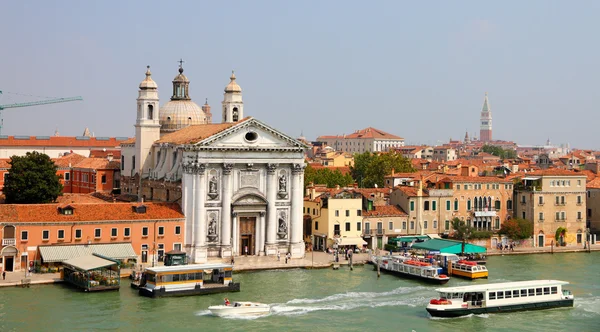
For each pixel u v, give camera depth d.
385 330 83.25
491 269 119.25
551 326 86.69
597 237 150.12
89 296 94.31
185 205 116.62
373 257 118.69
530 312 93.19
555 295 95.94
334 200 130.38
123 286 100.44
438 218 138.12
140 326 82.31
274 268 114.81
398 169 193.75
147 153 137.25
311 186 144.25
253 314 87.81
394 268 112.50
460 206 140.00
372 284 105.62
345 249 126.00
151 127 137.25
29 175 128.38
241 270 112.38
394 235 134.75
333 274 112.62
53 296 93.81
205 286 98.06
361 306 93.06
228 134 118.38
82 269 96.25
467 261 113.19
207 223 118.06
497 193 143.12
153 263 111.81
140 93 137.38
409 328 84.25
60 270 104.81
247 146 119.69
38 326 81.06
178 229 115.75
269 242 122.69
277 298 96.31
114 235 110.50
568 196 145.12
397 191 138.25
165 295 94.88
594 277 113.06
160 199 129.75
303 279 108.38
